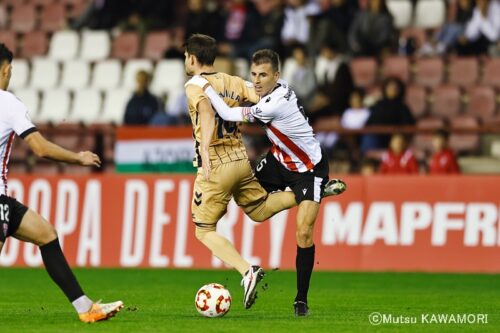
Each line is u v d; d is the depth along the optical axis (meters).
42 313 32.31
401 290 42.75
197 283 46.03
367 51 69.06
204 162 29.81
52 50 77.88
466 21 69.19
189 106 31.08
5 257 55.59
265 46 69.06
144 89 63.38
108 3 78.56
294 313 32.12
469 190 50.91
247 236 52.66
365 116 60.84
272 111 30.64
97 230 54.78
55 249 27.72
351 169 57.56
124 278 48.50
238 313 32.44
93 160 26.97
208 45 31.56
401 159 54.59
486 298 39.44
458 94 65.38
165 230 53.88
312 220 31.16
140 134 57.06
